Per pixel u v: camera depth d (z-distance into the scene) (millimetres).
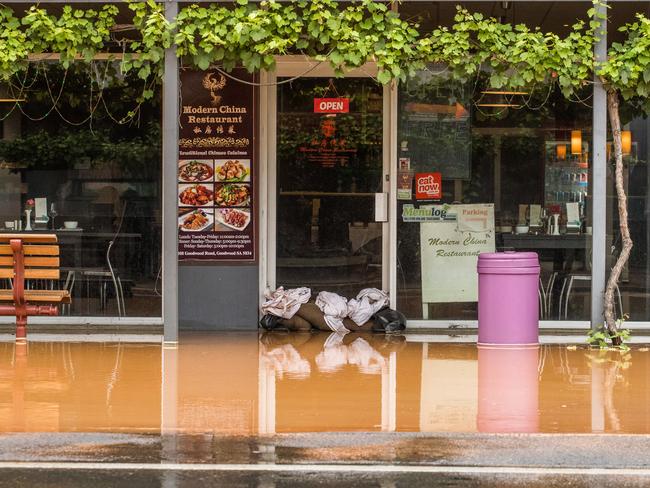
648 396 9633
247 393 9758
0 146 14961
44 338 13742
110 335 14109
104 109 14883
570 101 14688
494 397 9586
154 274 14859
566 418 8648
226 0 12422
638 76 12523
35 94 14922
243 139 14766
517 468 7176
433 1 12875
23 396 9578
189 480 6824
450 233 14820
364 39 12547
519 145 14758
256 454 7492
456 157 14781
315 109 15102
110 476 6926
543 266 14766
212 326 14781
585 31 13578
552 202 14766
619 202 12672
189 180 14766
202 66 12617
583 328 14711
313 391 9875
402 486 6688
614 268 12672
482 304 12961
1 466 7160
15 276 12906
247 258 14773
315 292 15172
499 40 12633
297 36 12562
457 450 7613
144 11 12477
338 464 7234
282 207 15188
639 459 7398
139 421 8508
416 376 10734
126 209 14914
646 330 14625
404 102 14812
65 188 14961
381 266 15109
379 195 15008
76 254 14945
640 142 14711
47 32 12562
